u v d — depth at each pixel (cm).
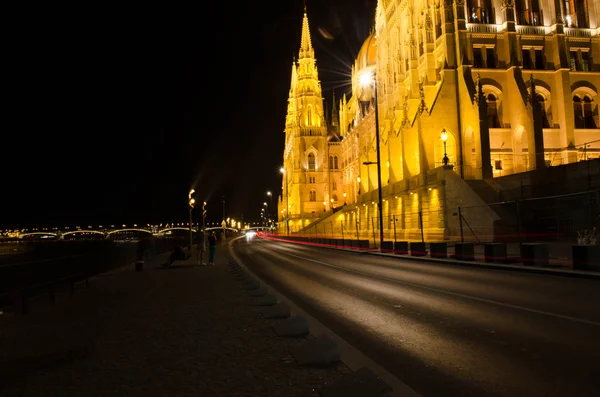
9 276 1216
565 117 5206
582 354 629
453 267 2038
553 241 3117
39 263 1338
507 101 5306
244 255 3872
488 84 5278
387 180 7219
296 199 12506
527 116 4959
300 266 2450
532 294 1174
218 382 524
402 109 6775
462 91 5238
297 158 12619
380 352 698
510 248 2511
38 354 681
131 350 689
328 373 552
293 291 1462
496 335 762
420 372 591
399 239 5159
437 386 535
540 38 5409
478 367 598
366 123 9519
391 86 7506
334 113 14638
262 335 775
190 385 515
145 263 3058
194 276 1995
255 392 486
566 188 3378
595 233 2611
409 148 5856
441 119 5331
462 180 3869
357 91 11662
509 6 5356
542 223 3506
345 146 12006
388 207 5797
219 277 1912
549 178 3756
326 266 2369
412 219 4972
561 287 1277
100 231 18500
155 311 1059
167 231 18925
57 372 580
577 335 732
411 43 6294
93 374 567
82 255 1700
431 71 5781
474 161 5259
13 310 1116
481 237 3438
